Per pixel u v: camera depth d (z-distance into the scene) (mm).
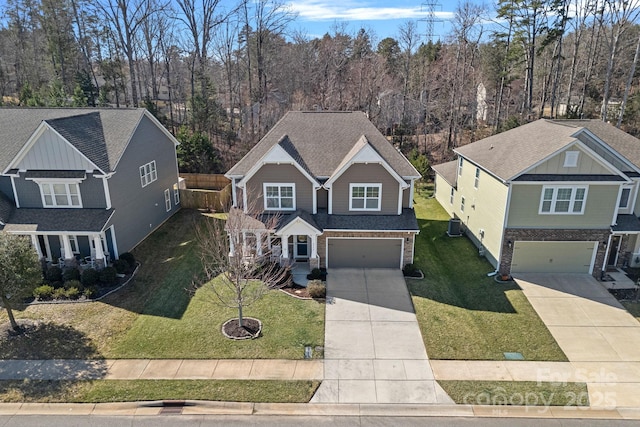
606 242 21469
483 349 16312
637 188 22109
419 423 12961
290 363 15531
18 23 58031
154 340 16859
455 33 51469
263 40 51031
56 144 21953
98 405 13664
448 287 21047
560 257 22031
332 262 22891
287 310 18859
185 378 14766
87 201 22703
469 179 27078
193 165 40531
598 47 47906
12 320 17188
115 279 21188
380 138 24375
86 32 52531
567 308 19094
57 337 17047
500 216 21750
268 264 21641
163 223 30078
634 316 18484
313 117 25734
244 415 13273
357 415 13266
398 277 21938
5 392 14195
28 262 17297
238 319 18172
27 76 56938
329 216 22578
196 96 46844
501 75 45469
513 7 42812
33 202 22797
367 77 52094
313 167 23109
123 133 25078
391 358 15812
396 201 22406
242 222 19875
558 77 45781
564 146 19938
